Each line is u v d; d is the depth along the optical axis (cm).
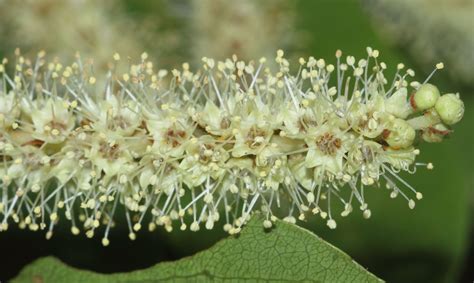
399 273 23
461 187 24
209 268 19
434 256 23
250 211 19
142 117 19
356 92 19
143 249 23
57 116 19
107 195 19
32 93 19
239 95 19
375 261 23
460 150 25
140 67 19
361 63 19
